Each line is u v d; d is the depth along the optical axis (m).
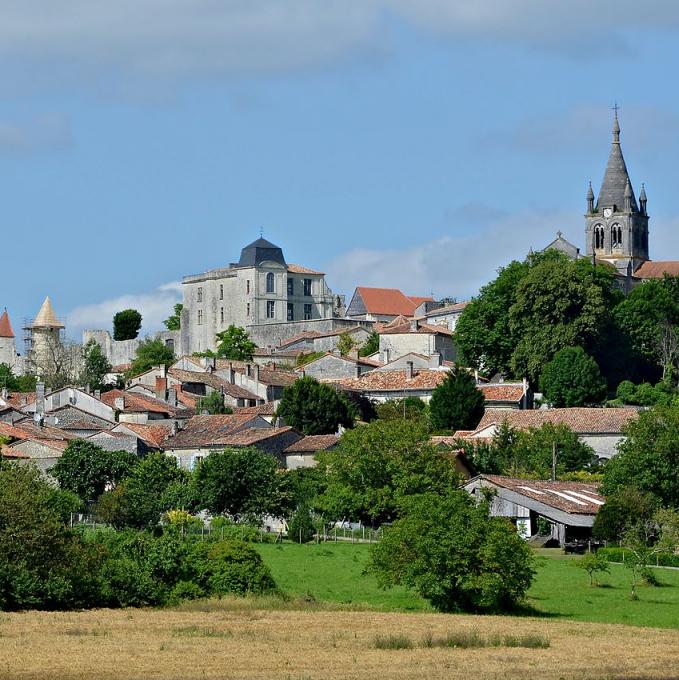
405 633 195.38
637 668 172.75
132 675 163.38
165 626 198.25
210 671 166.50
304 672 166.50
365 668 170.25
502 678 164.62
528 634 196.88
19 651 178.00
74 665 169.50
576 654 182.50
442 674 166.62
